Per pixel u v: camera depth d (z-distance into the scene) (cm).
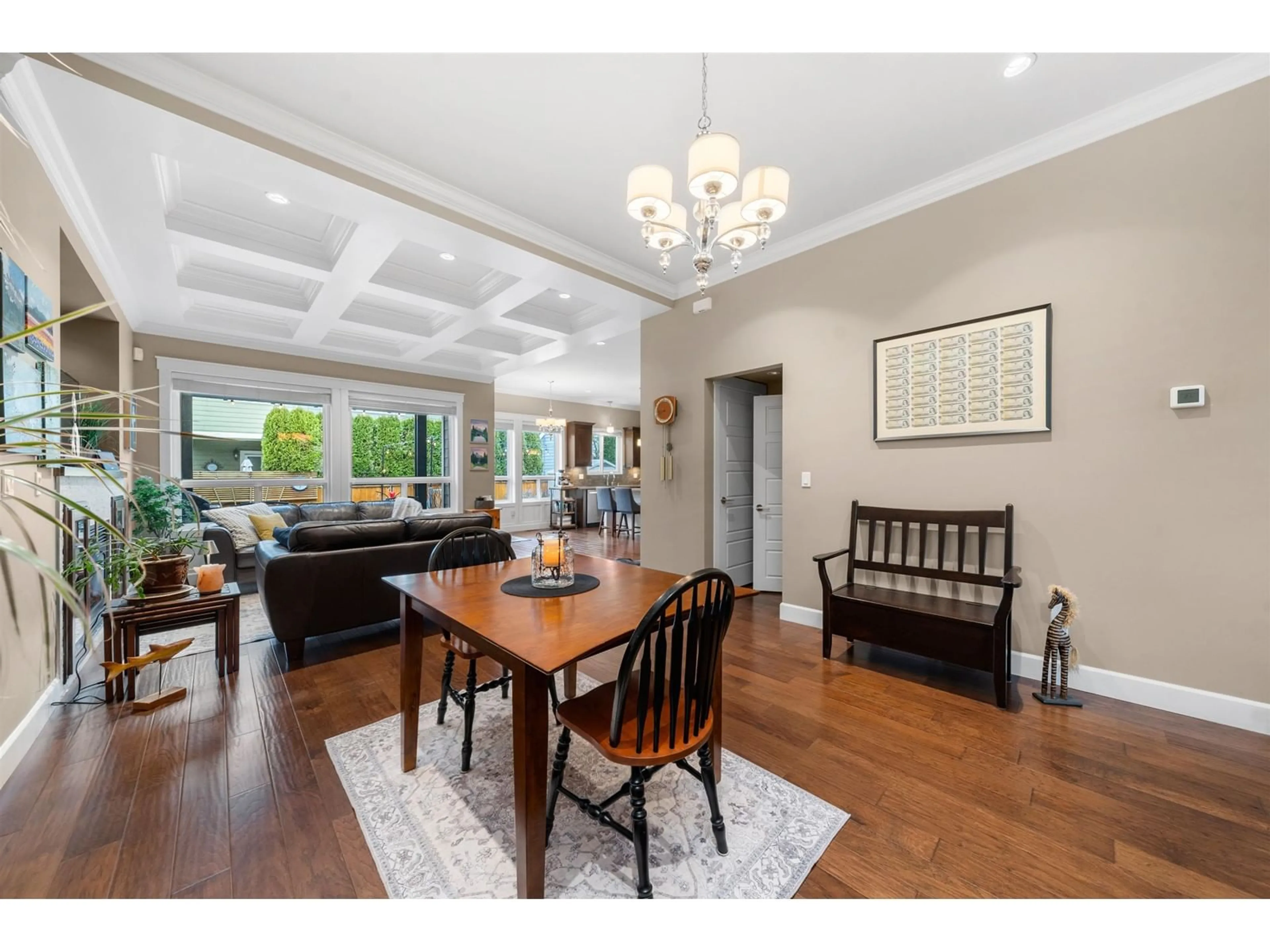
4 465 103
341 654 296
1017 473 259
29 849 143
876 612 270
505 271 362
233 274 405
